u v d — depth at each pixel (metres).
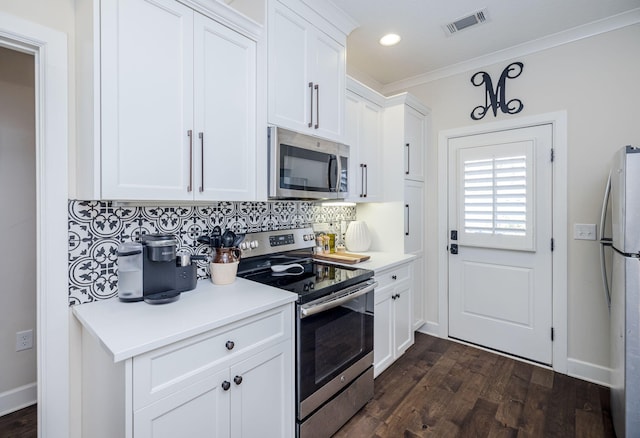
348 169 2.16
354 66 2.84
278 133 1.64
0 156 1.83
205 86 1.39
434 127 3.00
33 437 1.66
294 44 1.78
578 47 2.27
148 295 1.38
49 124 1.23
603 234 1.98
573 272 2.32
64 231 1.27
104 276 1.38
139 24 1.19
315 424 1.54
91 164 1.13
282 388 1.42
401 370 2.37
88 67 1.15
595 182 2.22
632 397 1.48
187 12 1.32
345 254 2.47
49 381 1.25
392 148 2.72
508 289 2.61
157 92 1.24
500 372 2.35
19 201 1.89
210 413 1.14
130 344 0.94
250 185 1.58
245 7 1.73
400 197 2.70
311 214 2.53
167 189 1.28
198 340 1.10
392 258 2.46
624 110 2.11
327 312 1.61
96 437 1.20
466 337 2.85
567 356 2.34
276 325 1.39
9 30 1.14
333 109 2.06
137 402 0.95
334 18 2.01
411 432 1.72
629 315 1.48
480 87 2.71
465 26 2.21
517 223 2.53
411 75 3.03
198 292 1.49
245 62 1.55
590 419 1.83
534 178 2.45
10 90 1.86
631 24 2.08
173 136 1.29
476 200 2.74
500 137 2.61
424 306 3.08
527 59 2.48
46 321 1.24
